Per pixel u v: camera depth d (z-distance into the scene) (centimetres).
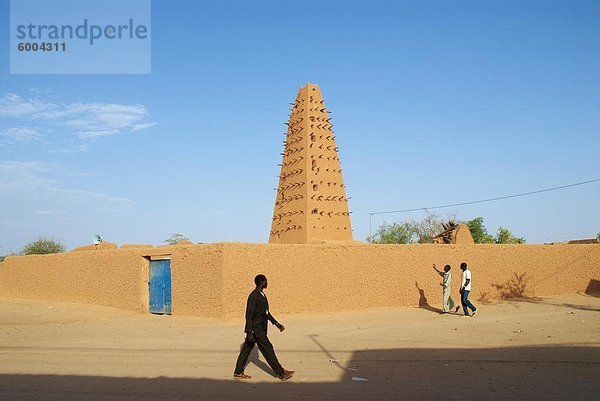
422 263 2191
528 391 826
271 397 805
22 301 2705
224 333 1478
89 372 1008
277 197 2731
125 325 1722
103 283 2303
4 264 3158
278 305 1842
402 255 2147
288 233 2553
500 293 2380
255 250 1809
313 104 2628
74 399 800
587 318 1653
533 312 1886
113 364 1084
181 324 1689
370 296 2044
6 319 1964
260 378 944
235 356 1149
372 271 2066
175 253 1931
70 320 1909
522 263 2464
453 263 2270
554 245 2573
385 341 1319
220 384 897
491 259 2378
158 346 1294
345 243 2106
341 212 2552
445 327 1535
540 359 1070
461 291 1814
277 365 924
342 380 921
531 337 1331
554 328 1458
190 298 1848
